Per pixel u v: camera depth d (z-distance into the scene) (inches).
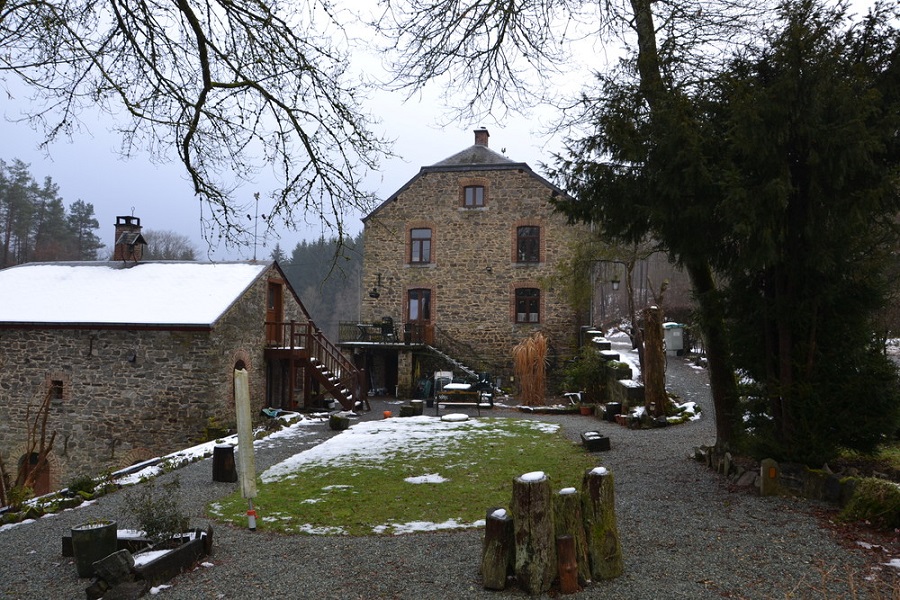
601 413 639.8
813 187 258.7
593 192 325.1
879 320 299.4
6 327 655.8
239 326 681.6
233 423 662.5
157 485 382.3
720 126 290.0
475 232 981.8
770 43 279.1
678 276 1289.4
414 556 231.0
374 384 991.6
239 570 224.2
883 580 190.5
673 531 242.5
